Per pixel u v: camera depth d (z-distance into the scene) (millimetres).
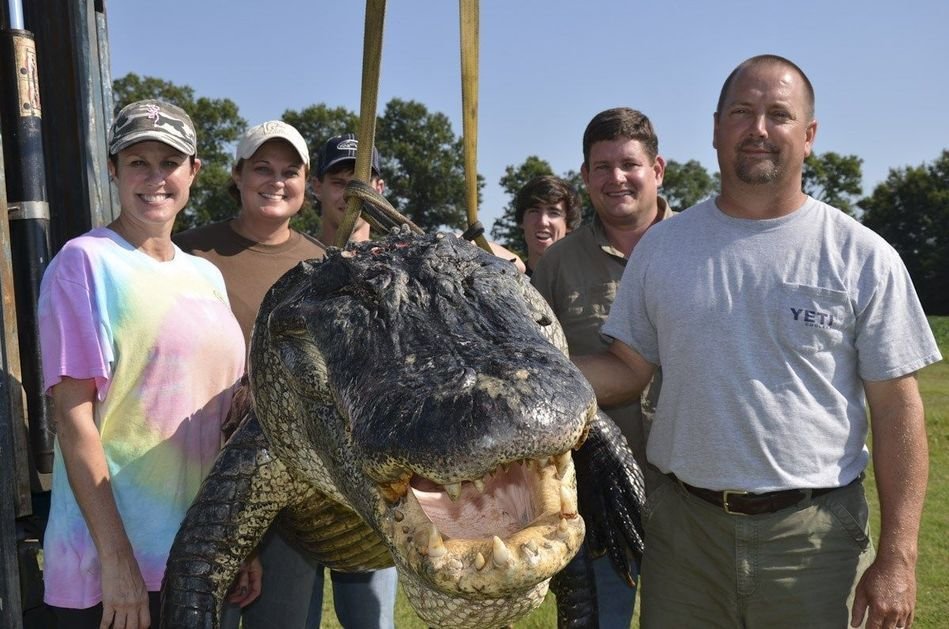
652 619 3359
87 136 3943
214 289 3250
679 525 3273
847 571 3104
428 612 2137
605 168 4246
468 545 1864
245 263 4051
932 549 6250
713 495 3143
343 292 2428
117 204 4164
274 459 2865
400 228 2842
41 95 3957
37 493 3744
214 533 2807
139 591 2828
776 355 3055
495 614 2121
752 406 3057
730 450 3082
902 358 3016
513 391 1893
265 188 4035
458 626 2131
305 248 4258
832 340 3037
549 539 1846
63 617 2988
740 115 3123
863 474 3189
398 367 2080
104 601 2781
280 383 2701
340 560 3121
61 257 2912
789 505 3066
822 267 3049
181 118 3146
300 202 4168
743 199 3156
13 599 2912
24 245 3533
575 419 1904
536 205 6250
